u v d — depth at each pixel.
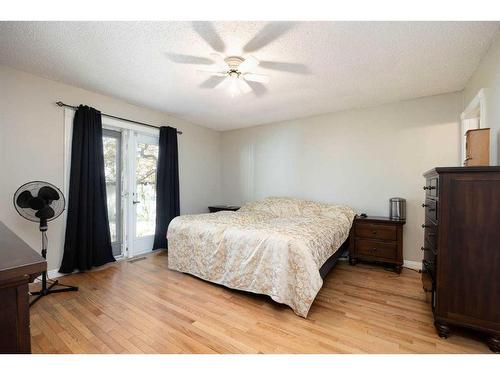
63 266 2.83
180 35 1.91
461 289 1.61
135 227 3.70
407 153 3.30
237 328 1.83
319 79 2.69
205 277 2.68
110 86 2.94
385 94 3.12
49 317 1.96
